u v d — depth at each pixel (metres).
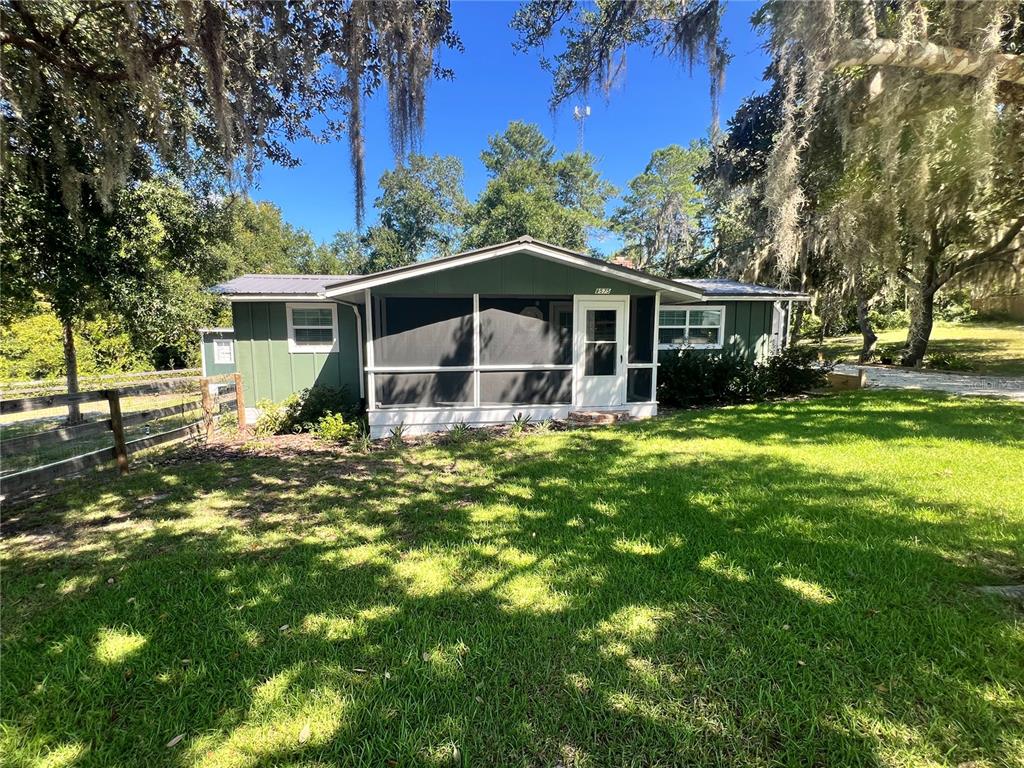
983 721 1.73
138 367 17.83
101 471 5.66
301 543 3.48
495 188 30.16
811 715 1.79
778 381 10.96
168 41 3.94
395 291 7.77
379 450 6.71
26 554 3.40
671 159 32.34
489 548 3.29
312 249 36.50
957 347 18.94
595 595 2.64
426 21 4.05
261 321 9.77
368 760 1.65
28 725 1.84
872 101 4.30
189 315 12.98
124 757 1.69
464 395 8.25
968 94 3.72
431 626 2.40
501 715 1.83
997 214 11.28
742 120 8.89
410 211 31.94
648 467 5.14
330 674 2.07
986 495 3.99
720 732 1.73
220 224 9.13
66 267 7.09
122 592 2.83
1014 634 2.20
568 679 2.01
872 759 1.60
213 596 2.75
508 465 5.54
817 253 13.30
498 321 8.23
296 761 1.65
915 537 3.24
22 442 4.45
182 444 6.99
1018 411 7.59
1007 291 14.03
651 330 8.73
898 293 15.69
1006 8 3.24
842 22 3.33
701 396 10.04
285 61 3.96
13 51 3.96
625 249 36.88
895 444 5.80
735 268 16.42
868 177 6.25
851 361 18.02
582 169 33.44
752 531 3.41
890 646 2.14
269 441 7.52
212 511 4.26
